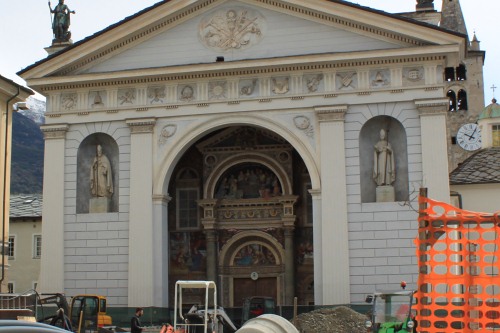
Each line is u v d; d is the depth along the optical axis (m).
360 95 42.22
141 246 43.25
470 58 87.62
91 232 44.25
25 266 62.94
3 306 31.48
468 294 18.22
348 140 42.16
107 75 44.41
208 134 48.06
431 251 18.53
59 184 45.00
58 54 44.81
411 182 41.19
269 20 43.78
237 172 48.75
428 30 41.31
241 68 43.09
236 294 47.59
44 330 5.91
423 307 18.47
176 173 48.84
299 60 42.44
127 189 44.22
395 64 42.06
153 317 42.19
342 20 42.66
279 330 10.23
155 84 44.56
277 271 47.16
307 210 47.50
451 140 86.31
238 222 47.78
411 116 41.72
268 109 43.06
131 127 44.38
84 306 36.78
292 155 47.50
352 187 41.78
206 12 44.50
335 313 37.94
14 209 64.50
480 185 45.50
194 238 48.12
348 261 41.09
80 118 45.19
